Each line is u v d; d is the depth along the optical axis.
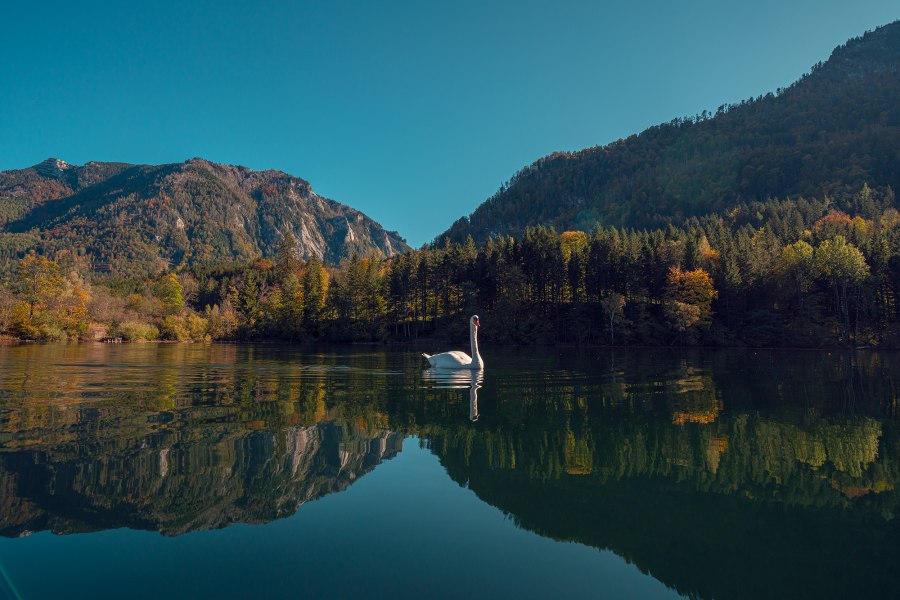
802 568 4.29
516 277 74.44
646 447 8.63
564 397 14.70
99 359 33.25
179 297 117.81
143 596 3.76
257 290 114.75
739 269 67.56
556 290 78.44
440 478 6.88
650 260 72.38
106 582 4.02
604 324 71.38
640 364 30.41
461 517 5.53
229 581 4.04
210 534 5.04
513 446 8.69
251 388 16.47
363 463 7.60
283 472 7.09
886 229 79.19
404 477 6.92
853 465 7.56
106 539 4.90
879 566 4.40
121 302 96.00
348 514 5.60
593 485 6.61
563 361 33.56
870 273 61.28
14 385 17.06
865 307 59.59
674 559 4.57
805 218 122.62
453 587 3.99
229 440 8.90
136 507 5.73
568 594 3.78
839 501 6.02
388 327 84.94
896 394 15.76
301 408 12.36
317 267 103.81
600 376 21.52
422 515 5.57
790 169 187.75
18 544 4.74
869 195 128.88
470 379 19.95
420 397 14.48
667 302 65.50
